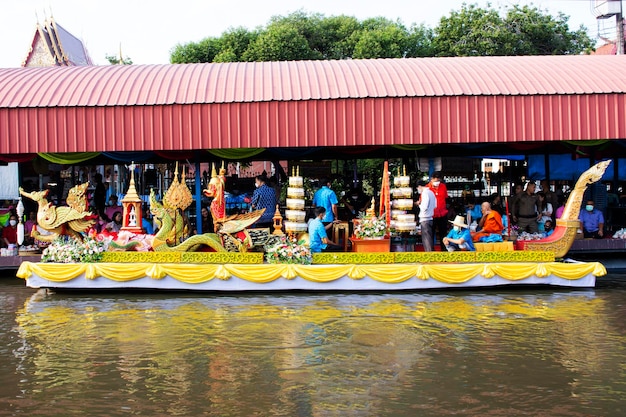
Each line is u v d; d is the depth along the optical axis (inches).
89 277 543.5
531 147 789.9
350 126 631.8
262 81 671.1
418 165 748.6
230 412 288.7
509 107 636.7
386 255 561.3
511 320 446.6
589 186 748.6
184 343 394.6
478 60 748.0
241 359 362.9
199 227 674.8
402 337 404.8
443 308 484.7
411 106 633.6
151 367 350.3
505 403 297.3
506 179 927.0
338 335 410.3
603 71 689.0
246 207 837.8
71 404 299.3
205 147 628.4
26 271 546.3
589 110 639.1
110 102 629.6
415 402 299.0
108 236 596.7
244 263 557.6
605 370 341.1
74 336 412.2
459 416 283.0
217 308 489.1
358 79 669.3
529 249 579.8
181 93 645.3
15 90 652.7
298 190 575.8
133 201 585.9
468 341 395.5
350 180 979.9
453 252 563.5
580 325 432.1
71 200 578.2
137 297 532.7
